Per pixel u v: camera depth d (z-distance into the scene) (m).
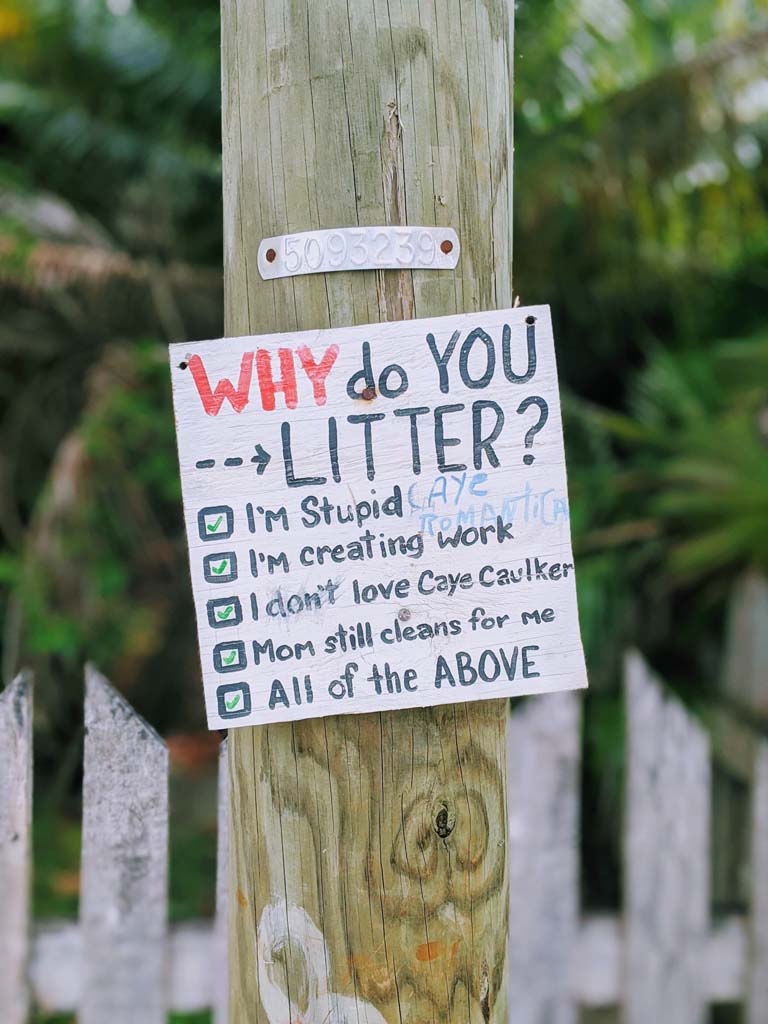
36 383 4.84
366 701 1.15
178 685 4.88
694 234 4.22
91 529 4.19
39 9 4.39
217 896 1.93
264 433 1.14
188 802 4.36
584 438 4.11
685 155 3.86
